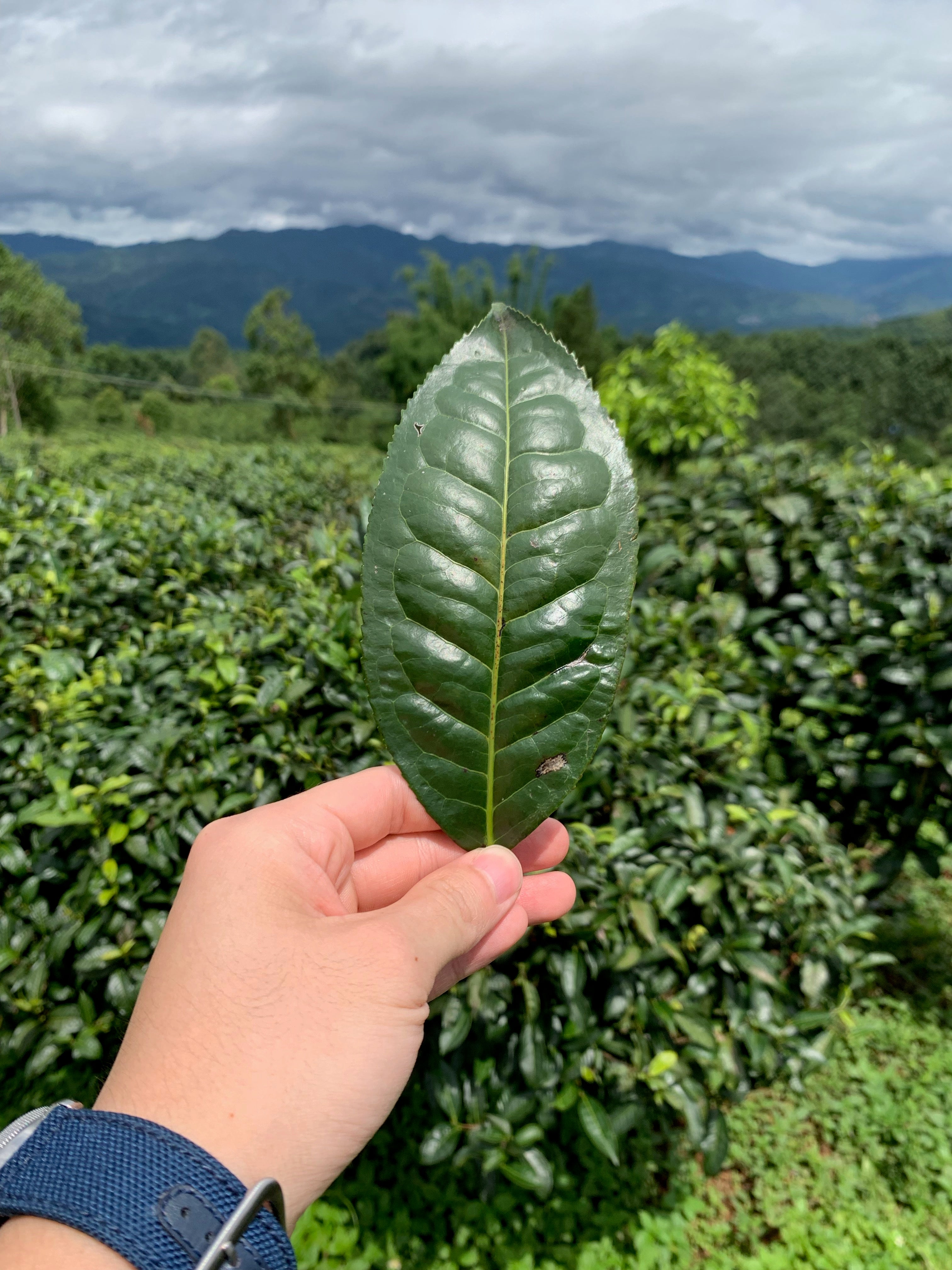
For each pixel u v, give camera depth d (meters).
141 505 6.08
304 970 0.88
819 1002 2.45
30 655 3.29
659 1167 2.74
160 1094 0.78
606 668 0.72
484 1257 2.47
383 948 0.91
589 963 2.12
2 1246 0.58
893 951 3.62
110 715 2.83
